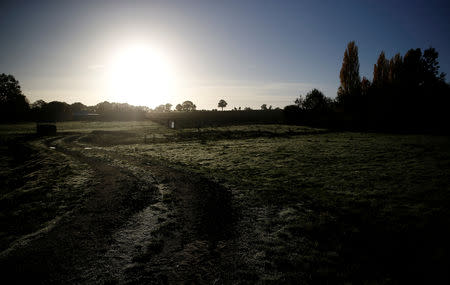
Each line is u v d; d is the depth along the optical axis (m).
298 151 27.45
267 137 45.62
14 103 105.88
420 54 49.00
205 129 60.84
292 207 10.98
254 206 11.20
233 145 35.06
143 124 79.94
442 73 48.16
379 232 8.43
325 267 6.68
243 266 6.85
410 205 10.78
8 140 39.38
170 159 24.16
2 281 6.26
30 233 8.97
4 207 11.65
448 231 8.27
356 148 28.00
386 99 51.12
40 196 12.94
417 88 48.47
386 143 31.33
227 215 10.28
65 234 8.76
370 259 6.97
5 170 21.48
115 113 107.12
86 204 11.71
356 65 56.50
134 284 6.18
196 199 12.26
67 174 17.61
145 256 7.36
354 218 9.60
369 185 13.98
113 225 9.48
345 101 57.84
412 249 7.34
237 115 111.44
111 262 7.11
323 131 53.50
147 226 9.38
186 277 6.43
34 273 6.59
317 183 14.73
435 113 46.38
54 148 31.47
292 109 75.25
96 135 46.75
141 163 21.78
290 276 6.38
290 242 8.05
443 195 11.75
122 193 13.34
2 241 8.41
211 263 7.02
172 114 126.12
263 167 19.84
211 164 21.64
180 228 9.17
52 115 107.25
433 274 6.18
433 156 21.89
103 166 20.42
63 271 6.69
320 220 9.49
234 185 14.49
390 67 54.41
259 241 8.16
